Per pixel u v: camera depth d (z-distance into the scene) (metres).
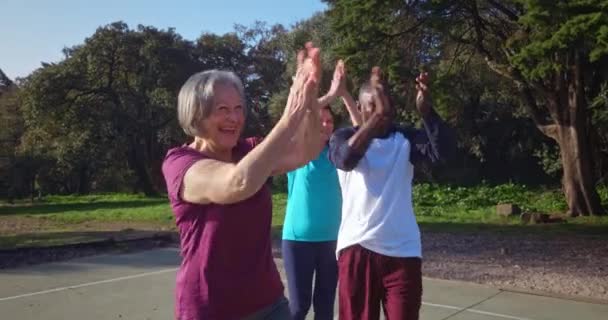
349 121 5.20
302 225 4.41
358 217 3.45
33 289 7.51
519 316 6.13
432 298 6.87
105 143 39.22
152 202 31.17
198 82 2.32
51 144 40.84
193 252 2.27
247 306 2.29
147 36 39.19
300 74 2.12
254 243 2.31
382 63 17.39
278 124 2.06
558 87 18.91
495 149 31.77
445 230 14.61
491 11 18.83
